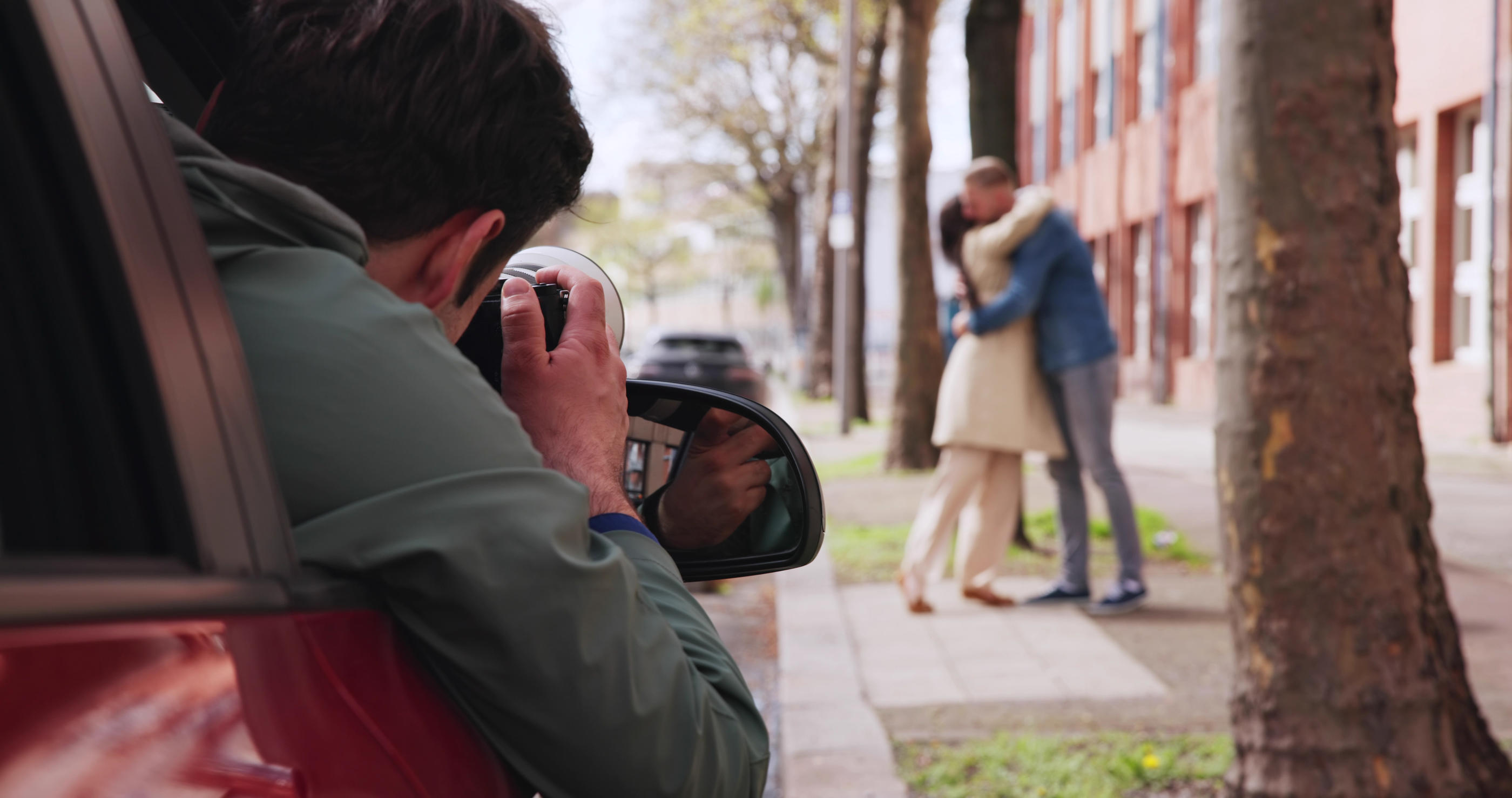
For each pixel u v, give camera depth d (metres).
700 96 31.23
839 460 13.95
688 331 21.08
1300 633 2.95
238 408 0.76
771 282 63.53
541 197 1.10
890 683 4.62
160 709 0.61
